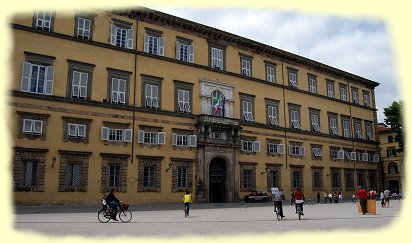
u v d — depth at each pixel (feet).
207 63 154.10
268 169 165.27
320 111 196.03
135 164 127.03
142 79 134.51
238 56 165.58
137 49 135.23
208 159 144.87
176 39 146.20
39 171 108.88
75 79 120.16
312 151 186.50
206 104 150.30
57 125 113.91
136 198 125.49
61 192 111.55
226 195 149.69
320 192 184.96
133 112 129.80
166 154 135.03
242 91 163.43
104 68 126.52
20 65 110.52
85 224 68.54
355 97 221.05
